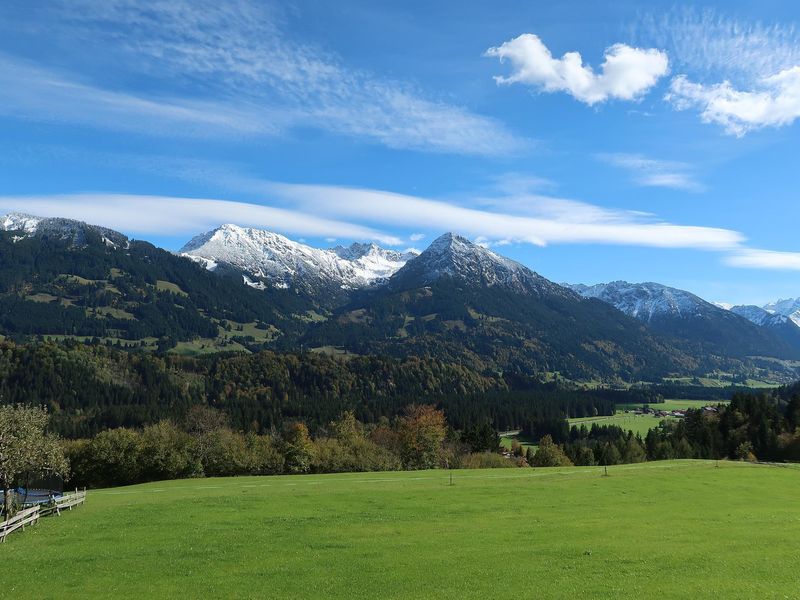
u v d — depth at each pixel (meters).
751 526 46.22
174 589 31.55
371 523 48.09
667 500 59.38
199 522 48.75
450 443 162.75
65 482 101.56
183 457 106.00
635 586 30.52
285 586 31.78
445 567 34.78
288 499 59.88
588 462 159.38
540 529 45.25
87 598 30.34
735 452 158.12
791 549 38.28
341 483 75.06
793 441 148.12
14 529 45.88
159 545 41.16
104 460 101.81
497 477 79.38
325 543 41.03
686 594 29.12
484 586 31.06
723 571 33.19
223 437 116.88
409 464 129.00
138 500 62.91
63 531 46.19
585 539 41.69
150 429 115.12
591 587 30.47
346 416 167.50
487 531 44.66
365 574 33.69
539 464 150.00
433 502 57.72
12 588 32.09
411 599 29.36
